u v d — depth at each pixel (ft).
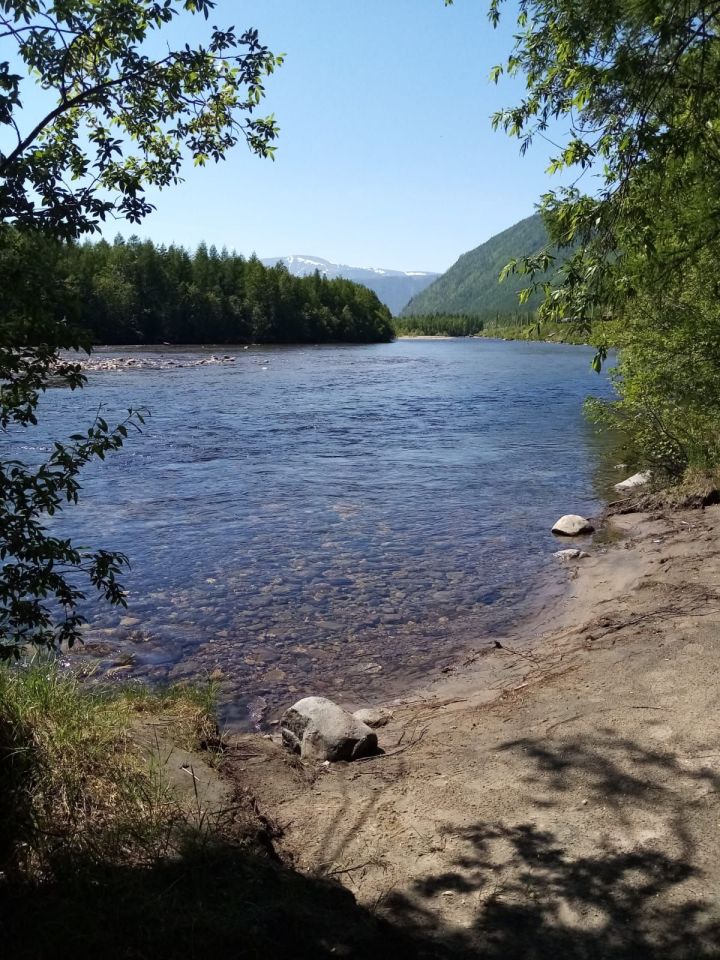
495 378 142.31
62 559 10.66
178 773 13.50
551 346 354.54
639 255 17.34
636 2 14.60
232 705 19.95
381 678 21.81
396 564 32.35
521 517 40.47
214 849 11.01
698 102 15.61
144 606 27.09
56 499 10.39
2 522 9.90
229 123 13.28
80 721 14.07
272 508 41.91
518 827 12.79
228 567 31.58
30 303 9.46
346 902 10.75
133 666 22.11
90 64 11.82
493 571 31.53
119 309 270.87
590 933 10.14
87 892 9.51
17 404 9.95
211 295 302.86
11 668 16.56
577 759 14.96
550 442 66.69
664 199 17.90
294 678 21.74
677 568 28.84
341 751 16.35
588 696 18.02
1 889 9.37
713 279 29.45
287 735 17.38
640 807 13.05
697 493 39.29
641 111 15.26
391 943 9.80
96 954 8.48
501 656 22.79
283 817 13.56
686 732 15.55
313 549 34.30
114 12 10.82
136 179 11.41
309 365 173.68
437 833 12.84
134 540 35.12
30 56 10.87
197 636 24.57
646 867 11.43
